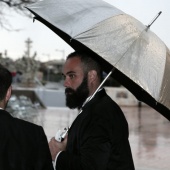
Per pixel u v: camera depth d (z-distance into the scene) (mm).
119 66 3334
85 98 3578
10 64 49906
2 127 2713
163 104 3387
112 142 3271
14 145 2676
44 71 75375
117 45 3412
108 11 3637
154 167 10383
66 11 3625
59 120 20000
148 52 3492
